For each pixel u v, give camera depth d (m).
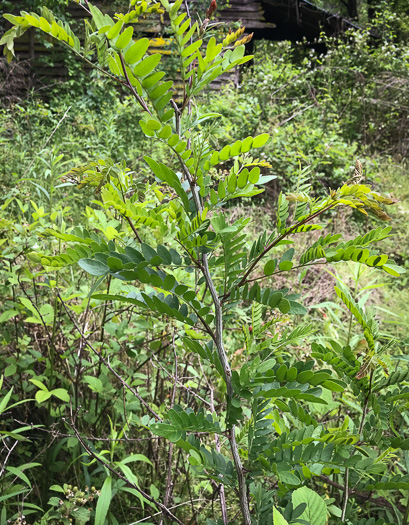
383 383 1.23
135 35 10.02
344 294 1.21
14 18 0.81
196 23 0.90
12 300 2.32
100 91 9.71
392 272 0.90
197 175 1.00
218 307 1.01
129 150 5.71
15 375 2.24
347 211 5.42
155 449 2.07
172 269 1.85
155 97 0.87
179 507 1.96
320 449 0.99
